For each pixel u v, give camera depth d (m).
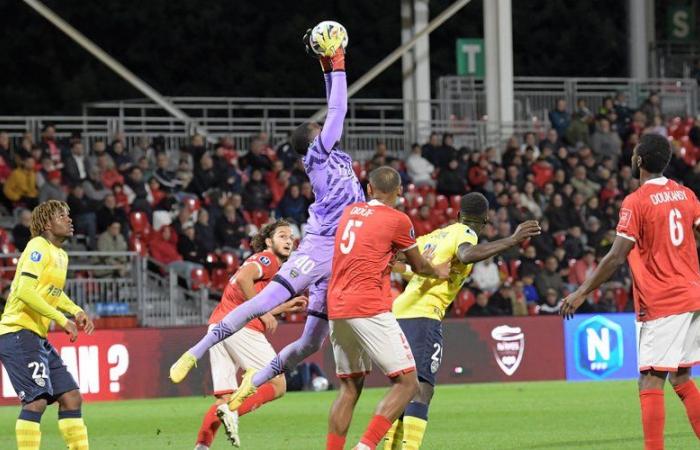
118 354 61.81
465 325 68.75
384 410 27.25
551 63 141.62
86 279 70.38
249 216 80.88
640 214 28.09
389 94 137.75
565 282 80.19
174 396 62.94
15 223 76.88
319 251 30.09
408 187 85.75
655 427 28.12
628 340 71.88
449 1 137.50
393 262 28.50
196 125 89.62
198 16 136.12
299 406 54.59
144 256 74.25
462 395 59.97
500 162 93.44
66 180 77.19
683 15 122.69
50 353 30.30
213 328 29.64
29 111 130.25
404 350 27.44
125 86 132.50
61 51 132.00
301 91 137.38
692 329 28.50
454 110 101.50
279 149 84.81
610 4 145.88
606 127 94.25
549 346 70.19
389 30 137.12
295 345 30.33
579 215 84.81
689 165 93.75
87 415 52.53
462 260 29.69
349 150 93.75
